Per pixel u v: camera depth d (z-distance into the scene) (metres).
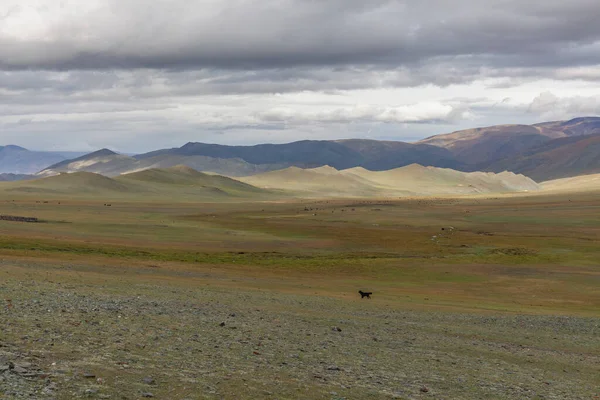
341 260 103.62
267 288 62.00
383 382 21.02
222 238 148.88
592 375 28.73
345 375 21.41
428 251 128.12
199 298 44.09
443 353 30.56
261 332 29.80
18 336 19.91
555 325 48.19
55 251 88.56
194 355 21.28
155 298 40.22
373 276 88.25
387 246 138.12
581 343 40.41
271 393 17.06
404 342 32.94
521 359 31.52
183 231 165.75
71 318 25.61
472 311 54.44
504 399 20.66
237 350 23.64
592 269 99.44
